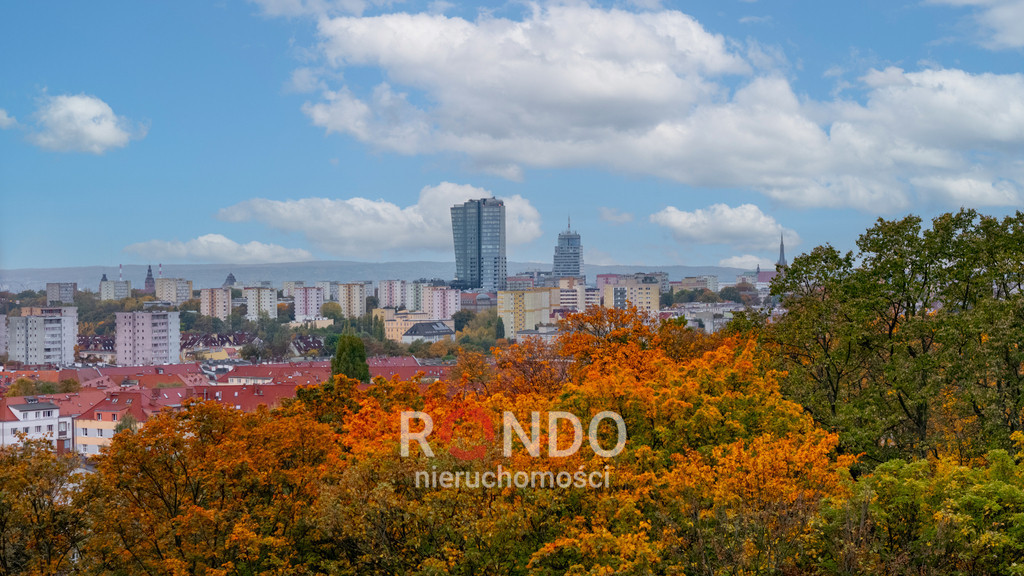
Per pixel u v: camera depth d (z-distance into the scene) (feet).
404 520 78.59
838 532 74.28
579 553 75.56
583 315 175.32
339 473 92.02
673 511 79.46
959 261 134.41
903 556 70.28
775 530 72.49
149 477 88.89
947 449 120.57
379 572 81.71
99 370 605.73
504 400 100.58
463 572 77.41
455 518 76.43
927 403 127.75
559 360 185.37
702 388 110.32
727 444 91.66
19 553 87.61
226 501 88.94
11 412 362.74
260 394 351.05
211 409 94.12
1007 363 116.57
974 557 71.00
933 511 75.77
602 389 100.42
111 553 85.87
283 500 90.17
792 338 143.54
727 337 160.66
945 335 121.08
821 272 148.05
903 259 134.41
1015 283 130.82
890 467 82.12
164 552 83.61
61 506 88.33
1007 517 73.77
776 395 109.60
